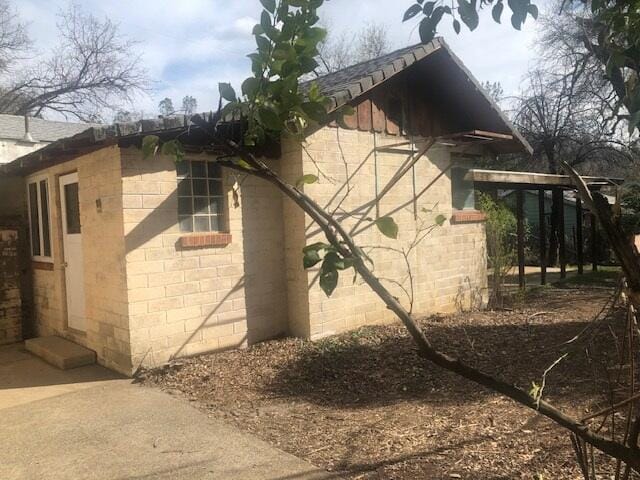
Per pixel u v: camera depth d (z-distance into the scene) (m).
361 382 6.27
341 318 8.40
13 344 8.86
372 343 7.88
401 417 5.11
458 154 10.79
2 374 7.02
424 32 2.29
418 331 1.88
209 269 7.36
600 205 1.95
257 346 7.70
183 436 4.81
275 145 7.95
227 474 4.05
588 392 5.47
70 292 8.20
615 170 20.55
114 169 6.70
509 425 4.75
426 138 9.32
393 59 8.80
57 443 4.75
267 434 4.80
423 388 5.98
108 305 7.04
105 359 7.18
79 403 5.78
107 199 6.88
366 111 8.79
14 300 9.02
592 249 17.30
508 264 11.64
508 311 10.55
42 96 31.41
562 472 3.81
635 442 2.05
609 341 7.20
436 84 9.95
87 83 32.38
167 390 6.11
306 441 4.62
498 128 10.45
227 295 7.54
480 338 8.24
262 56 1.76
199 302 7.26
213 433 4.86
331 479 3.90
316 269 8.04
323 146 8.09
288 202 8.09
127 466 4.26
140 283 6.74
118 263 6.75
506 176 11.38
